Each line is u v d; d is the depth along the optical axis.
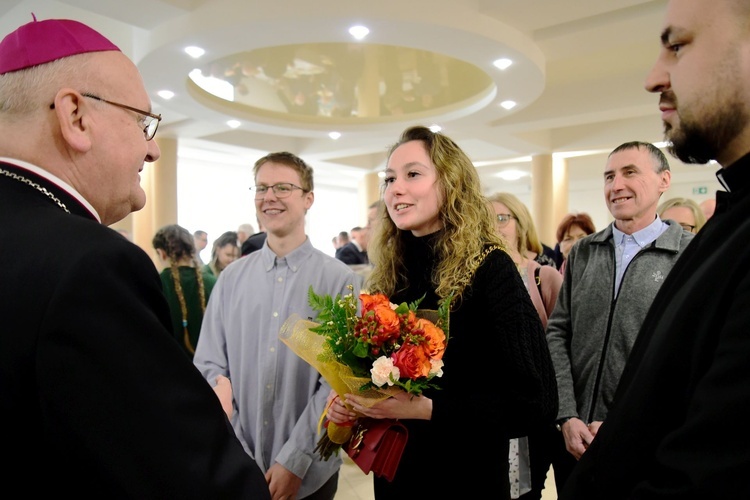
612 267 1.61
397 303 1.27
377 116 6.54
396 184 1.20
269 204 1.51
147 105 0.77
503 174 11.09
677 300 0.63
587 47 4.20
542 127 6.45
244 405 1.46
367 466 1.04
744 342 0.46
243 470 0.61
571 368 1.64
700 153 0.62
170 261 2.43
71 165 0.68
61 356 0.51
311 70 4.89
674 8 0.60
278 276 1.52
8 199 0.61
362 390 0.98
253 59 4.49
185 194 10.03
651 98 5.36
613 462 0.64
